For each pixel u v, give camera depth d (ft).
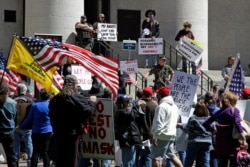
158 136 56.85
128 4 111.34
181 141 63.93
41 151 59.72
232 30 117.70
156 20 103.24
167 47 101.45
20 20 104.68
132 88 92.02
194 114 59.77
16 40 53.11
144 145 61.21
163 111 56.80
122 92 76.79
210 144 59.41
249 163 53.62
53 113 50.37
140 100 61.41
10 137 54.90
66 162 50.57
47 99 59.67
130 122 57.77
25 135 64.69
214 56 116.47
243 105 61.57
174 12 101.65
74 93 50.11
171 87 65.62
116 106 58.13
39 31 93.45
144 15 112.06
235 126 54.24
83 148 51.96
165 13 102.17
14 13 104.37
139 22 111.96
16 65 53.21
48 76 53.47
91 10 109.29
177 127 61.36
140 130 60.70
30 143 64.90
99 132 51.31
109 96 58.13
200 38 102.73
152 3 111.34
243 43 117.70
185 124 61.21
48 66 53.06
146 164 61.87
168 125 57.00
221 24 116.98
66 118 49.93
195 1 102.12
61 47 54.60
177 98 64.49
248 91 63.62
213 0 116.67
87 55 54.44
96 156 51.72
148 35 96.02
